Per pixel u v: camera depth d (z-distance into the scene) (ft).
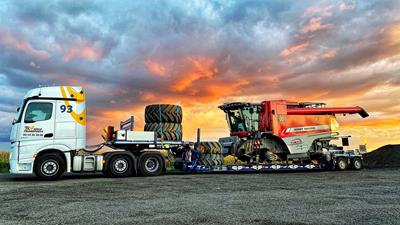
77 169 40.86
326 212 18.35
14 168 38.24
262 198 23.56
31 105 39.73
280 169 52.49
